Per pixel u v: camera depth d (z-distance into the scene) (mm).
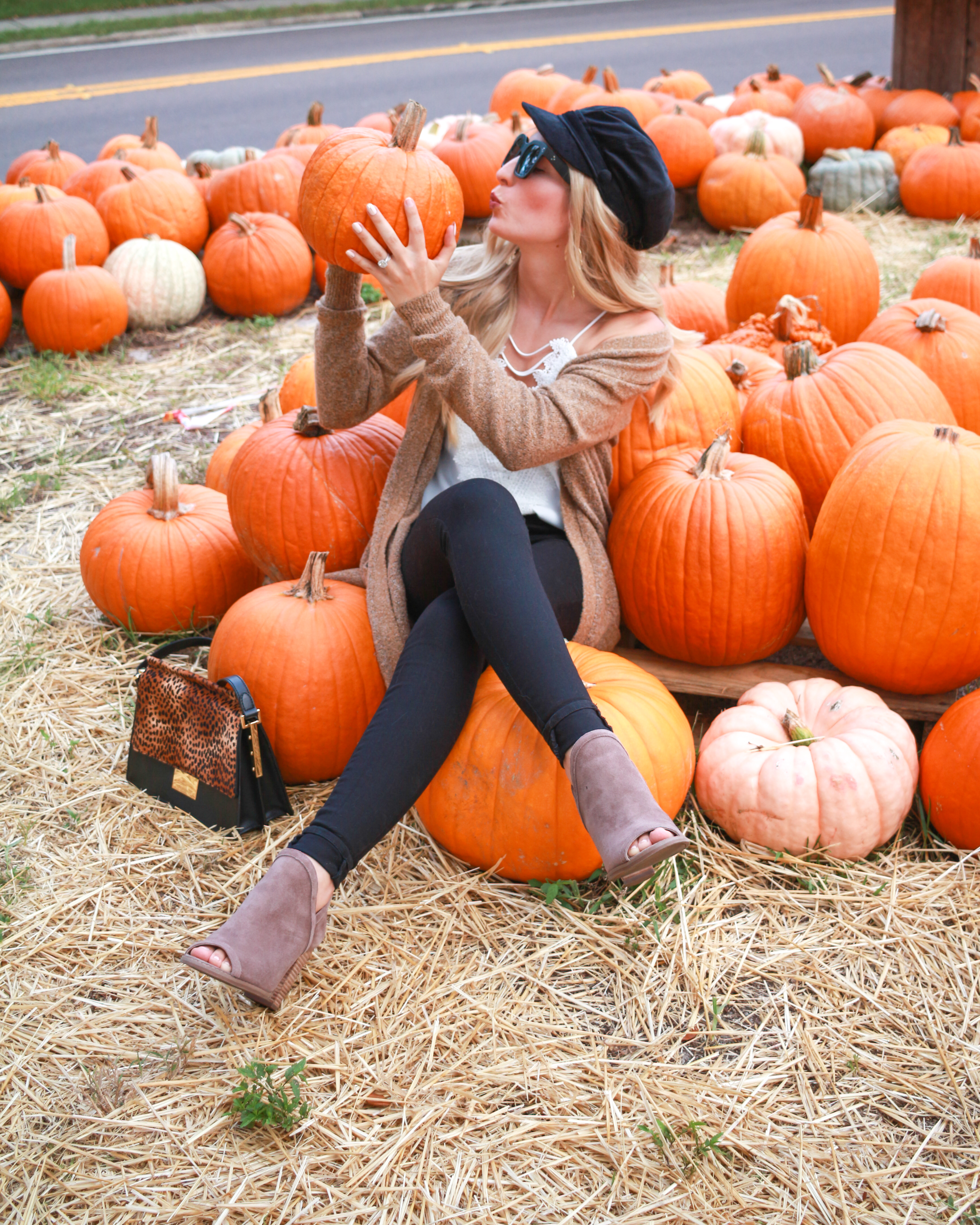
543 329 2525
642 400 2836
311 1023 1995
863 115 7961
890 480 2395
